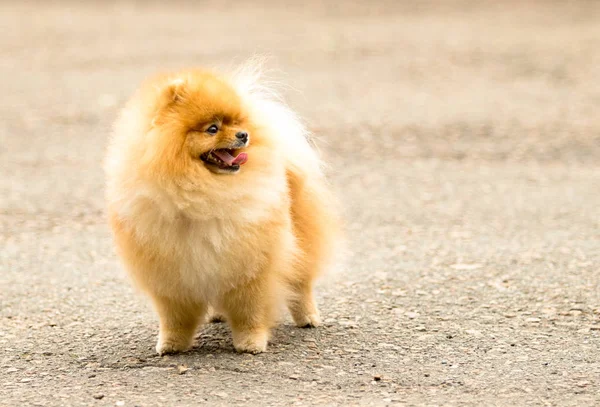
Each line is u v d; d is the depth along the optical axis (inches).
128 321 388.8
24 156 784.3
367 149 793.6
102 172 732.7
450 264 468.1
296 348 344.5
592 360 324.8
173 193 303.6
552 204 606.9
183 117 306.7
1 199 650.8
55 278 459.8
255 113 325.1
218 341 357.7
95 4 1973.4
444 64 1175.6
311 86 1052.5
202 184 304.7
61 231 566.3
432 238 529.7
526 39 1330.0
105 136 853.2
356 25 1539.1
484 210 598.2
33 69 1184.2
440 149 789.2
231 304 333.7
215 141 305.7
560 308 389.1
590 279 429.1
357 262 479.8
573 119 877.2
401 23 1555.1
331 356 334.0
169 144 303.6
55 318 394.0
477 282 432.8
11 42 1411.2
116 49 1302.9
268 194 318.0
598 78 1059.9
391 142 815.7
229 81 329.1
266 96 353.4
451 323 373.4
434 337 355.9
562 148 778.2
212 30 1486.2
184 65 1136.8
